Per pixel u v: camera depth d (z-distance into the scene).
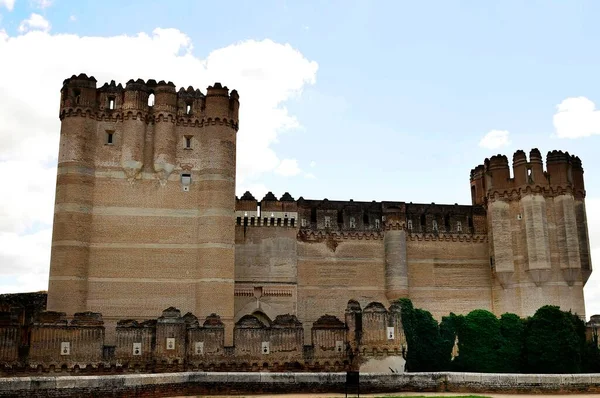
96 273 51.91
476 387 37.38
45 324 43.38
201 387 36.34
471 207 69.06
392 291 63.47
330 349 47.00
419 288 65.50
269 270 61.53
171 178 54.78
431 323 52.56
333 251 64.38
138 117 55.00
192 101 56.53
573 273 62.53
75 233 51.72
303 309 62.12
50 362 42.97
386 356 46.00
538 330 52.91
